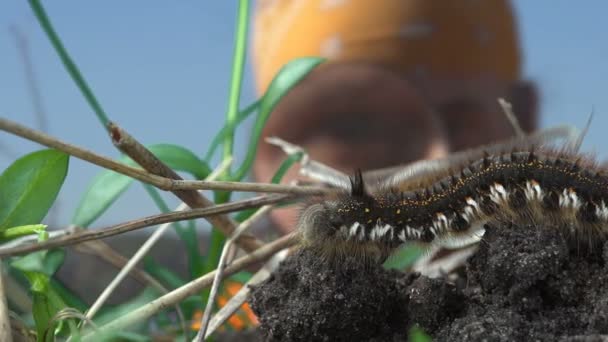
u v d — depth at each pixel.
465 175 0.14
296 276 0.13
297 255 0.13
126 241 0.29
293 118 0.28
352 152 0.28
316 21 0.29
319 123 0.28
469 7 0.29
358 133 0.28
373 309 0.13
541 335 0.12
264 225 0.24
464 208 0.13
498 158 0.14
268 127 0.28
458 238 0.14
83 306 0.15
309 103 0.28
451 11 0.29
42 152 0.13
